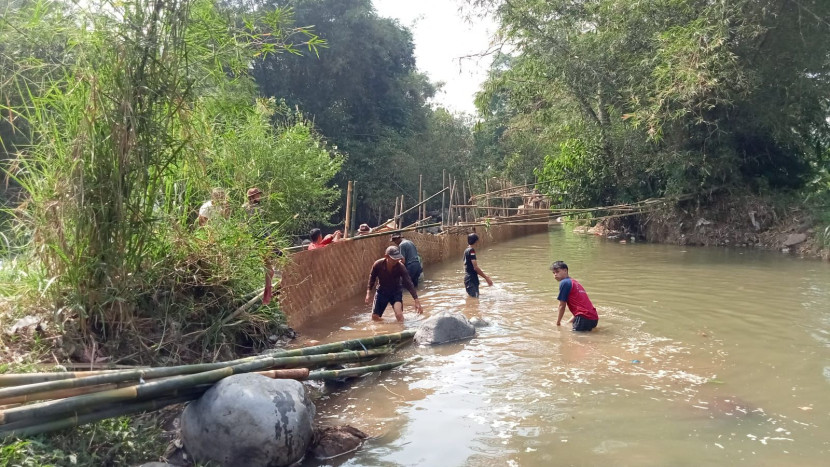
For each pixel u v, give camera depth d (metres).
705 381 5.75
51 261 4.99
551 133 24.64
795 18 16.25
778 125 17.92
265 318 6.85
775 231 17.58
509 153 41.59
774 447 4.30
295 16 28.78
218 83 5.99
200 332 5.77
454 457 4.27
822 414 4.90
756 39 16.67
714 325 7.97
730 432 4.57
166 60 5.23
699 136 18.58
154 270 5.62
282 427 4.16
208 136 6.00
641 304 9.49
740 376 5.87
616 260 15.45
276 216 10.31
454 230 18.20
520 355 6.73
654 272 12.99
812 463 4.05
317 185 13.70
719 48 16.00
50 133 5.16
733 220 18.75
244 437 4.09
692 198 19.42
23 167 5.16
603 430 4.64
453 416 5.03
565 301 7.91
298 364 5.40
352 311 9.60
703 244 18.94
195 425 4.23
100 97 4.94
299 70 30.12
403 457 4.30
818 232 15.51
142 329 5.45
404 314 9.30
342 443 4.45
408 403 5.37
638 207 19.80
